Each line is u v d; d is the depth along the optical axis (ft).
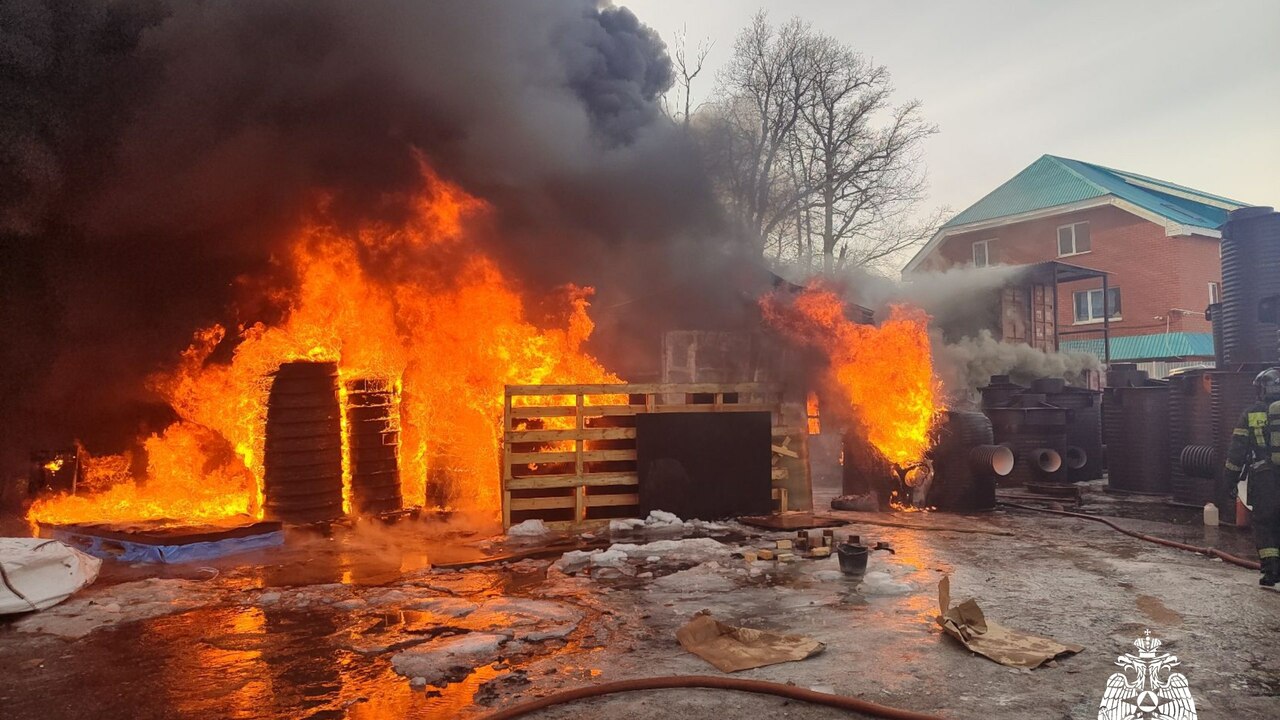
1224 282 33.50
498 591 19.48
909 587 19.04
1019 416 44.55
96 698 12.42
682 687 12.48
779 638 14.87
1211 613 16.85
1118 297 102.01
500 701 12.12
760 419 32.01
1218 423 30.48
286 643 15.26
